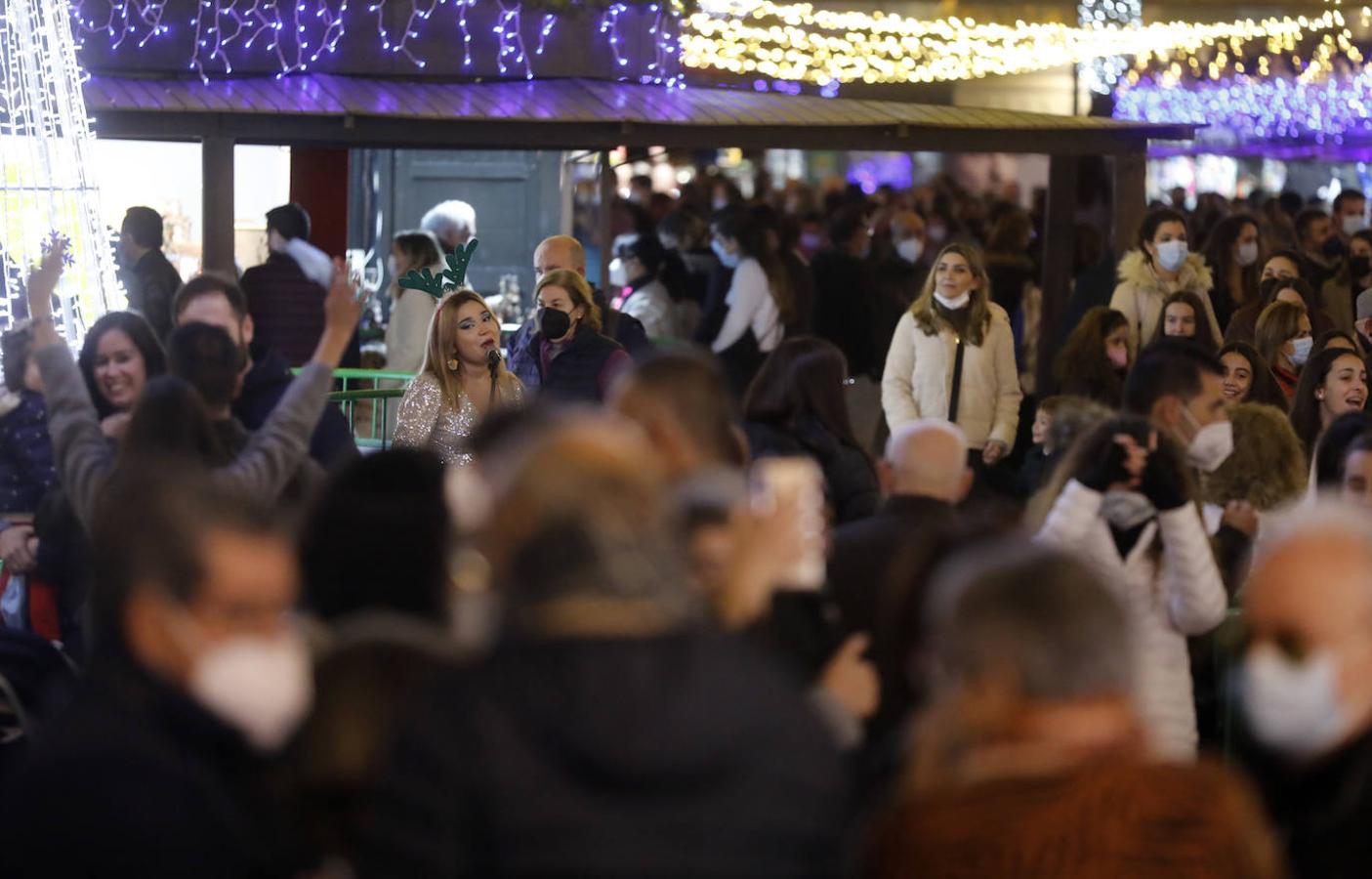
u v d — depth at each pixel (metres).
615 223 29.27
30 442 9.98
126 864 4.43
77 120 15.30
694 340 20.83
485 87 21.42
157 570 4.70
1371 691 5.62
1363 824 5.57
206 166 18.98
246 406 9.92
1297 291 16.77
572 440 4.65
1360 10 30.22
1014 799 4.56
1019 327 23.30
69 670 6.67
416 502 5.67
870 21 24.50
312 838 4.95
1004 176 45.16
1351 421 9.95
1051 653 4.59
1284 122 30.45
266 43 21.38
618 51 22.77
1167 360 9.31
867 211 28.45
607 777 4.26
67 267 14.09
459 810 4.27
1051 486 8.22
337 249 24.30
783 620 6.47
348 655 5.14
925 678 6.93
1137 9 26.94
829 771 4.48
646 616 4.47
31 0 14.80
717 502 5.90
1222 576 9.21
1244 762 6.25
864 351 21.67
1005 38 25.94
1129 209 23.00
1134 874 4.48
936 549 7.14
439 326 12.16
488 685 4.38
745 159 42.97
